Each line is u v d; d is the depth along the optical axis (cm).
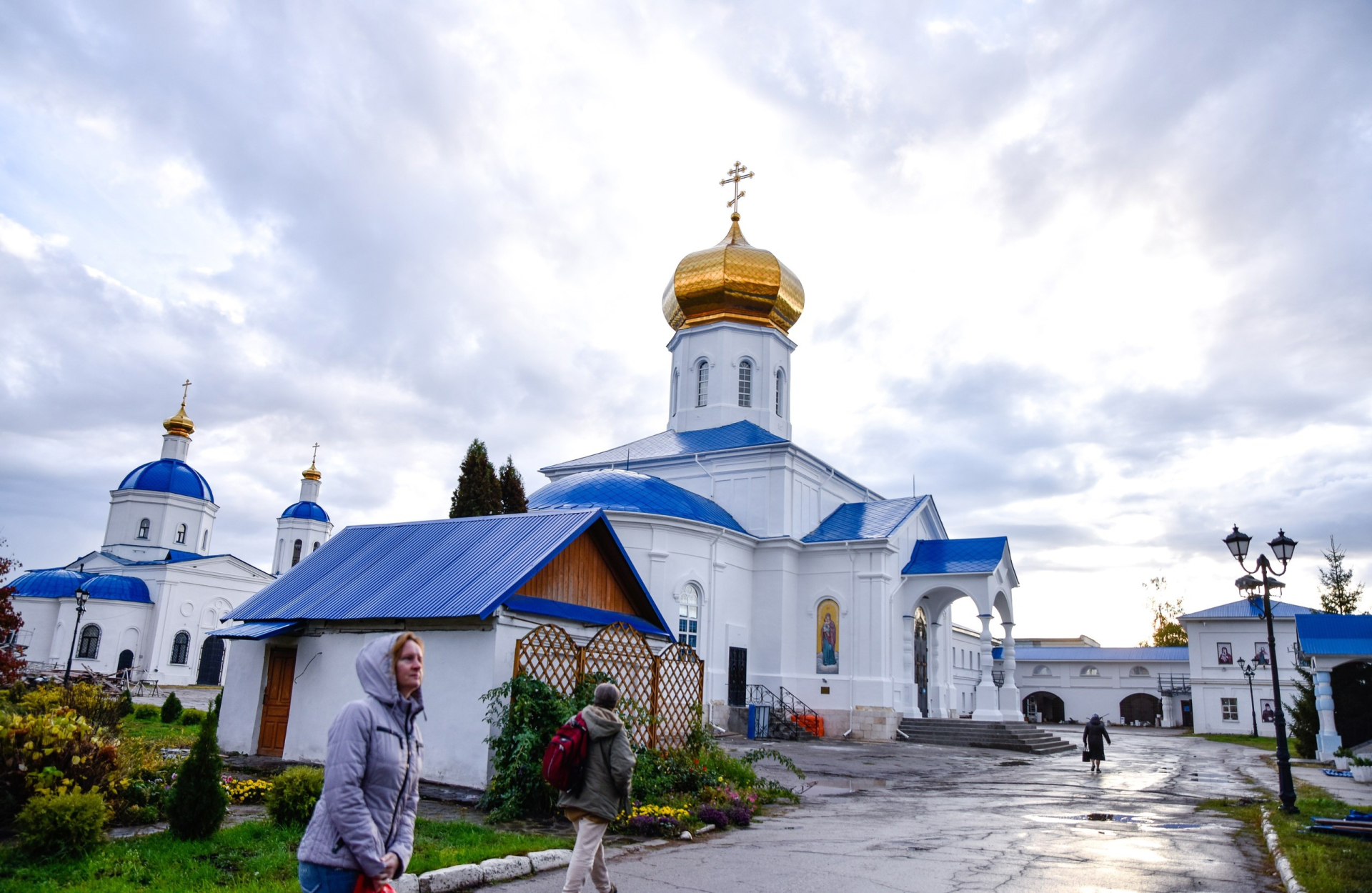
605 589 1764
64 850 888
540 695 1366
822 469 3991
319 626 1670
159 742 1628
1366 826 1247
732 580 3481
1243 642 5369
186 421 6769
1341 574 6488
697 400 4334
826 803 1641
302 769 1107
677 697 1680
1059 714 7169
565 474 4222
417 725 525
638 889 896
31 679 2933
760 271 4288
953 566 3656
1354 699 2911
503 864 931
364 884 470
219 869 884
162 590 5762
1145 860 1093
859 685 3434
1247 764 2692
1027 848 1166
